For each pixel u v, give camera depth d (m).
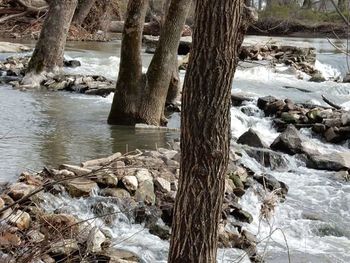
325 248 7.86
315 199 9.72
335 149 12.94
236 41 3.71
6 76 18.55
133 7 12.11
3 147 9.89
